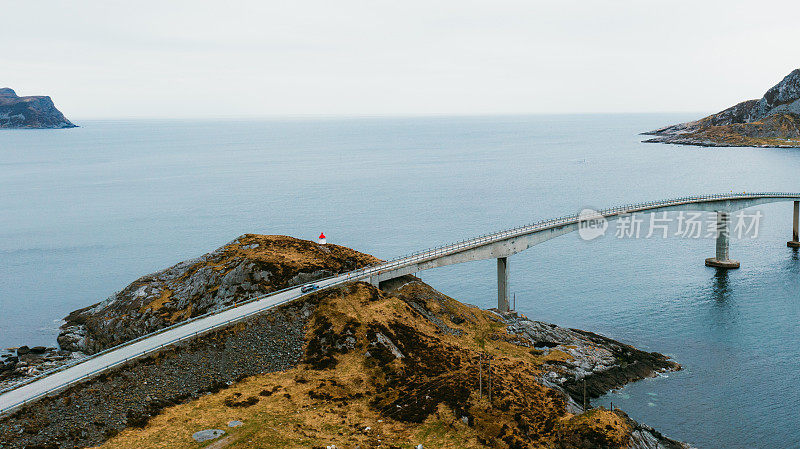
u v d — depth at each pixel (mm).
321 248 139875
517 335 120625
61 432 76062
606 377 106875
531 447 77812
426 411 84625
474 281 179750
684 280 171750
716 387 104875
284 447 75125
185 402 85938
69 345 129125
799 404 98062
